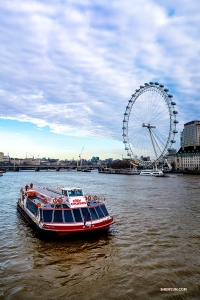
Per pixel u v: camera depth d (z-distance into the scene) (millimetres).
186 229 29656
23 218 36469
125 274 18047
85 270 18781
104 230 27672
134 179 141625
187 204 47219
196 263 19922
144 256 21328
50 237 26016
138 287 16281
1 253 22328
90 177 171875
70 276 17844
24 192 40531
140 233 28078
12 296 15289
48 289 16094
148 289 16062
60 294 15523
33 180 132625
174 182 111938
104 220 27469
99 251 22641
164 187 85000
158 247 23562
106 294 15508
